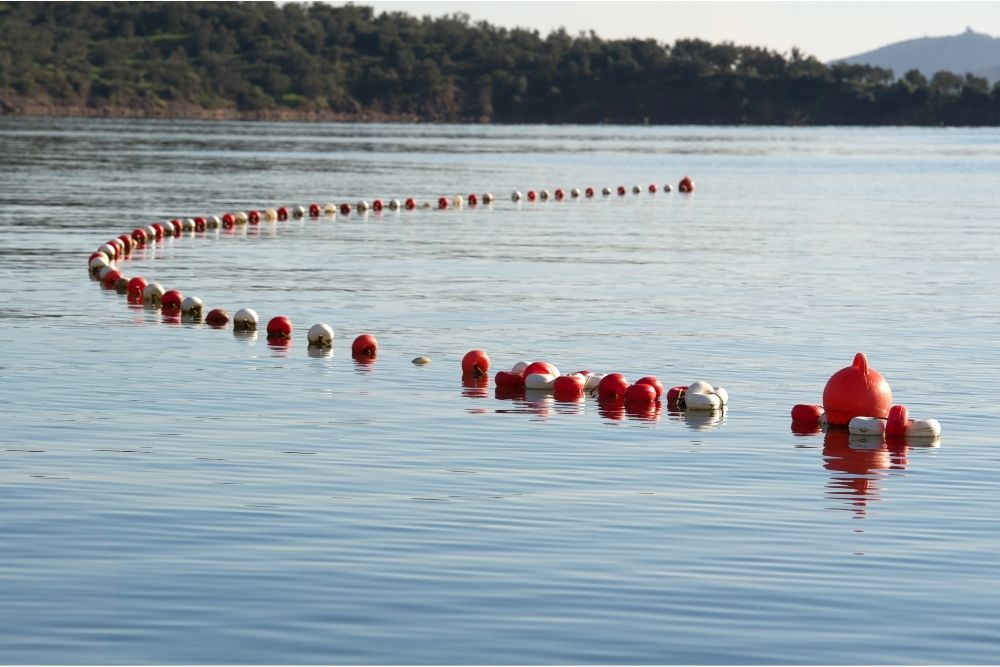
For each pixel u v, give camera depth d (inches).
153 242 1873.8
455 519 593.0
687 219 2456.9
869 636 470.0
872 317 1252.5
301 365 978.1
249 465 681.0
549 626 474.0
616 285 1462.8
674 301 1342.3
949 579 527.2
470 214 2524.6
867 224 2375.7
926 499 646.5
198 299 1211.2
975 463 725.3
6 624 468.4
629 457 721.6
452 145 6259.8
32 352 1003.9
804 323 1211.2
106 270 1395.2
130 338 1080.8
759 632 471.8
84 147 4857.3
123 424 770.2
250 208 2471.7
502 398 878.4
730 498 639.8
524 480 664.4
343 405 839.7
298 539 560.7
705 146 6697.8
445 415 819.4
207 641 458.0
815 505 631.2
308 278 1485.0
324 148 5551.2
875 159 5413.4
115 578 512.1
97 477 651.5
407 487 645.3
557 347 1069.1
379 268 1593.3
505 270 1589.6
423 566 530.3
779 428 807.7
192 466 676.1
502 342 1087.0
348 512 599.8
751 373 978.7
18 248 1721.2
